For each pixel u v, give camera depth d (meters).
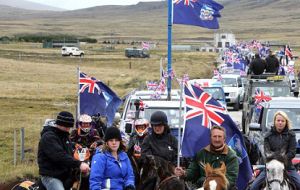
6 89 49.19
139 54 99.12
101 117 16.88
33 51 107.75
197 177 10.62
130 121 17.55
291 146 12.19
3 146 22.62
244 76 45.38
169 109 17.08
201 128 11.05
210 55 107.94
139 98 19.77
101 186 9.60
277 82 28.70
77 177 10.39
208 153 10.33
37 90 49.22
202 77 65.06
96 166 9.56
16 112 34.97
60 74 67.19
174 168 10.91
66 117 10.02
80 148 11.90
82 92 16.42
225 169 9.66
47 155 9.96
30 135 25.58
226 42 127.38
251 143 16.58
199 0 22.11
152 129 11.71
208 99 11.20
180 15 22.09
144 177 10.96
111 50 122.75
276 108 17.64
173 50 133.50
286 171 11.16
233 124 11.22
